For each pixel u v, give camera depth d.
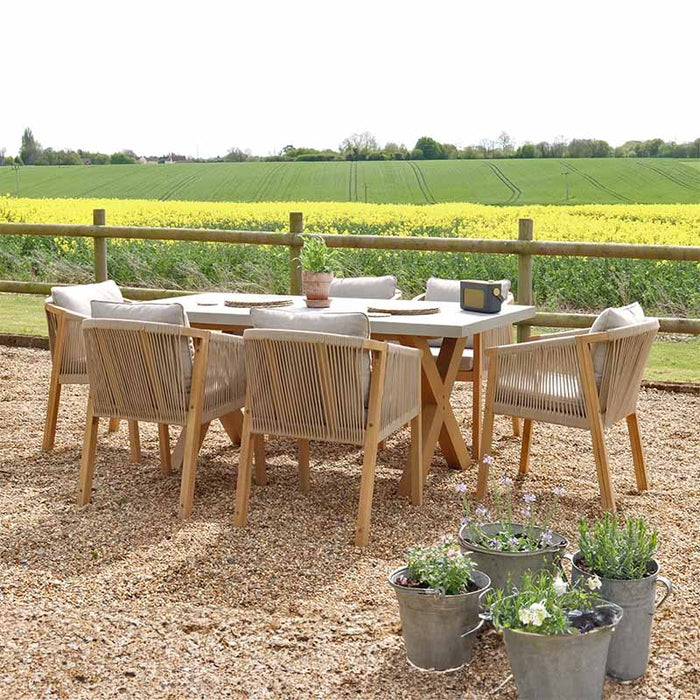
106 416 4.03
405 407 3.91
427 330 4.20
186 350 3.91
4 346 7.66
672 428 5.33
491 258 9.51
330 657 2.71
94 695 2.50
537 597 2.41
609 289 8.83
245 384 4.18
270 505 4.02
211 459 4.71
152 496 4.13
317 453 4.88
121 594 3.13
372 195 30.33
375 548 3.55
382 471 4.58
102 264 7.97
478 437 4.90
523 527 3.08
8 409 5.65
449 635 2.60
